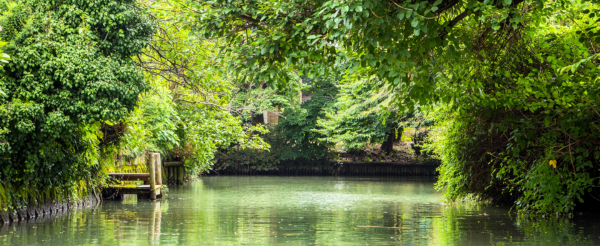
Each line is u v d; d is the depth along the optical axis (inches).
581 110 352.2
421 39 259.0
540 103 348.2
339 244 284.4
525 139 446.3
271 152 1409.9
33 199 396.2
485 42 334.3
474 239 301.6
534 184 406.6
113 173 573.3
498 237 308.2
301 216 416.5
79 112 366.3
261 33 267.0
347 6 223.6
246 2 271.4
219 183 958.4
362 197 618.2
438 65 280.8
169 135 621.9
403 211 454.0
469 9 254.8
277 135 1419.8
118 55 380.2
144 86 398.6
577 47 335.6
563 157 410.3
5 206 362.0
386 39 240.5
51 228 340.2
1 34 353.7
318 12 246.2
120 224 362.3
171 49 445.4
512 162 438.6
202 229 339.9
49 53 354.6
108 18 366.9
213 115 703.7
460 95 324.5
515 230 336.5
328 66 271.7
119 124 520.1
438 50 258.1
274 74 270.2
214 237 307.0
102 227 346.6
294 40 261.7
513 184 462.9
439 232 329.1
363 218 402.0
